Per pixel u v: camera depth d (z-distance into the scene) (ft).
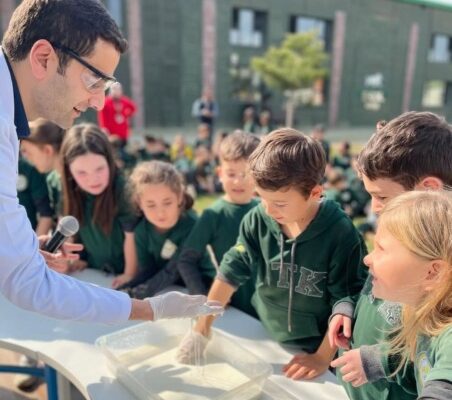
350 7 62.90
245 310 5.49
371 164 3.48
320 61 59.57
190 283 5.53
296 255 4.11
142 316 3.51
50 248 4.55
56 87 3.25
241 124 58.65
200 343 4.04
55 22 3.08
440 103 73.41
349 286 4.08
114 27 3.30
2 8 40.68
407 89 69.51
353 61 65.05
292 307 4.27
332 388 3.75
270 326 4.52
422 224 2.44
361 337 3.49
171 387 3.58
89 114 33.14
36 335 4.54
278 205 3.77
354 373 3.14
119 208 6.27
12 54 3.17
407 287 2.53
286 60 56.24
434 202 2.52
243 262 4.61
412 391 3.05
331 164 21.89
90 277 6.41
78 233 6.61
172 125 53.06
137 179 5.75
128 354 4.02
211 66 54.65
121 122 23.13
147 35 49.73
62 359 4.12
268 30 58.49
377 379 3.12
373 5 64.13
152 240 6.09
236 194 5.85
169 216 5.74
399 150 3.34
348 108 66.44
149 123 51.83
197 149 25.76
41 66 3.16
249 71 58.39
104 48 3.23
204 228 5.83
